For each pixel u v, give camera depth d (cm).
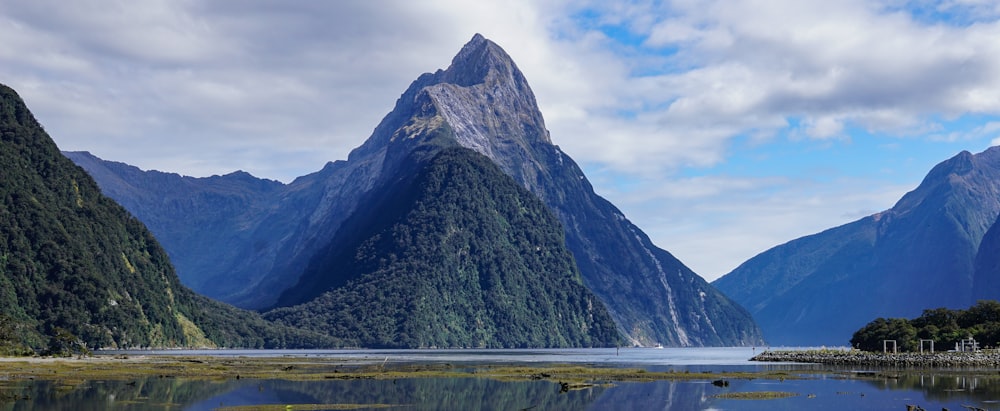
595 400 15988
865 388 17900
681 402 15612
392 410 14362
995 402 15375
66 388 17088
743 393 16875
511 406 15138
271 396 16125
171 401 15125
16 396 15462
